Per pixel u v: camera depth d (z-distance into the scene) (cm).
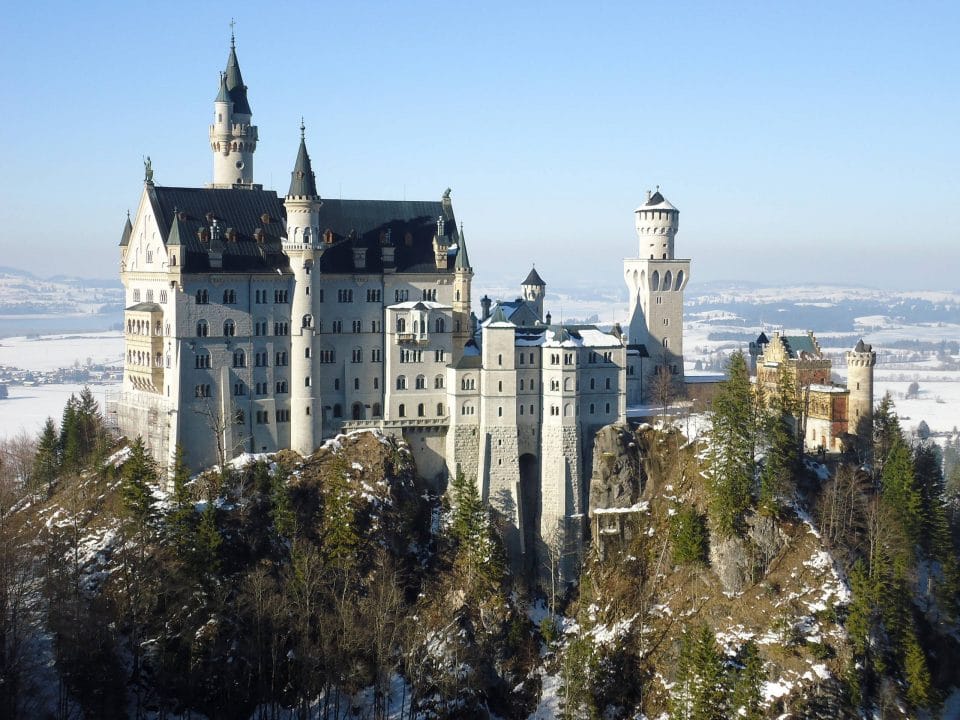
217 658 15638
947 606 17638
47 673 14812
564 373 19450
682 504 18588
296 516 17612
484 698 17162
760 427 18238
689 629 16025
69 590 15612
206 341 18375
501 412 19562
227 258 18600
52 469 19900
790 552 17300
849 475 18488
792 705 15675
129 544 16638
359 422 19625
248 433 18888
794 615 16562
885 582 16700
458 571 18162
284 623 16125
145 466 16650
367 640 16475
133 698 15088
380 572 17462
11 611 14825
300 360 18975
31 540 17550
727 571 17238
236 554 16962
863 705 15825
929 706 15988
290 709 15838
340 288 19512
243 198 19512
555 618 18812
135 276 19588
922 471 19512
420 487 19362
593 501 19625
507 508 19612
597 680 16788
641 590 18100
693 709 14675
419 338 19575
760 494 17762
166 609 15788
